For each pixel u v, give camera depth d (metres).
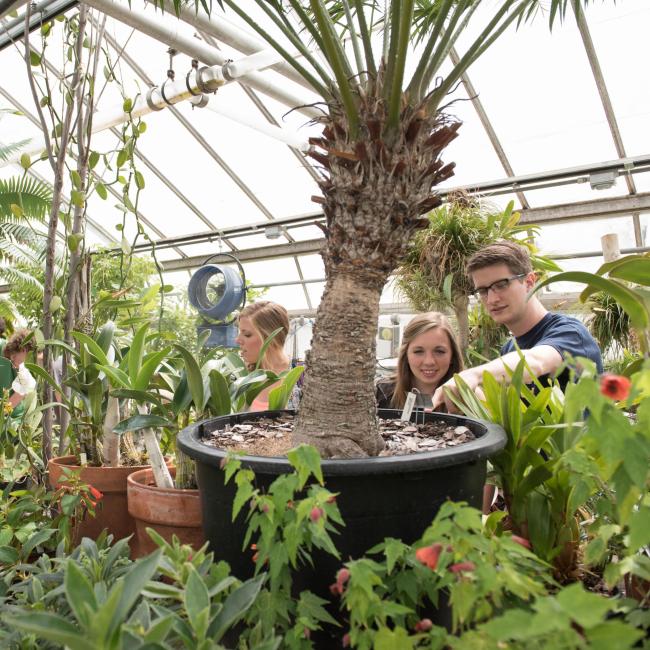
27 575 1.16
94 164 1.70
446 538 0.56
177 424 1.29
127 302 1.79
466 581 0.53
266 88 3.38
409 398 1.14
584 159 5.24
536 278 2.27
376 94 0.87
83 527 1.37
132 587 0.53
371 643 0.58
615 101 4.66
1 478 1.61
